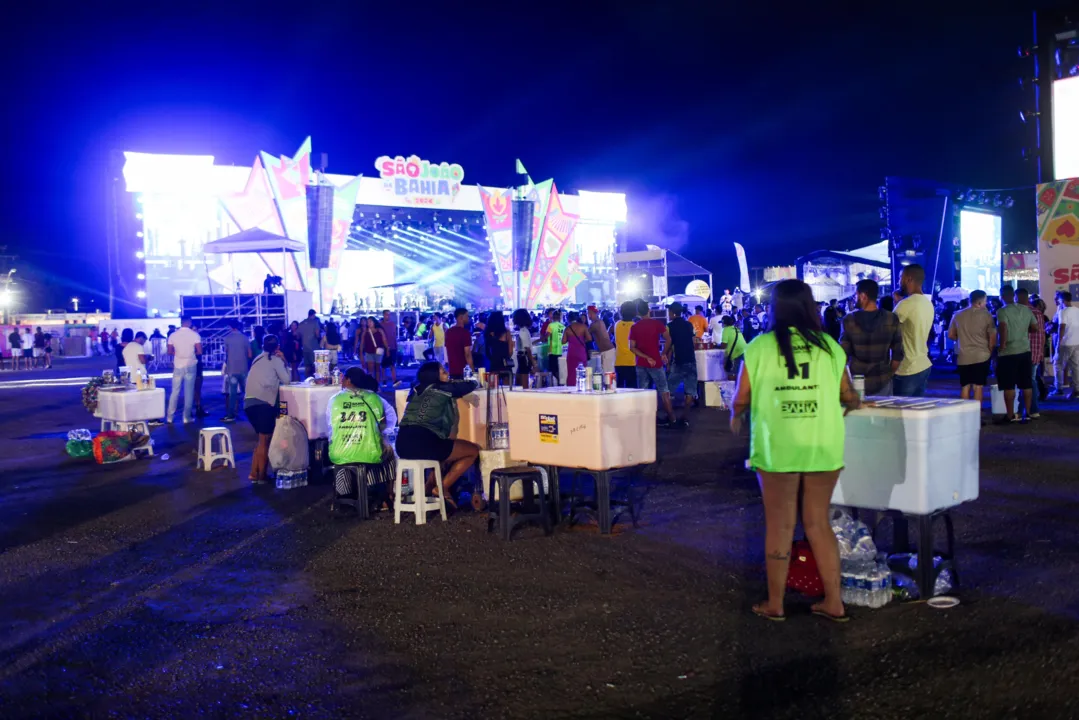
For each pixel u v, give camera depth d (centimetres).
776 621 483
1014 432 1115
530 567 611
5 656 489
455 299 4581
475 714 391
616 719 380
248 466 1091
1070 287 1705
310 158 3625
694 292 4278
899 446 490
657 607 517
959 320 1183
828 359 463
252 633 507
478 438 834
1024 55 1764
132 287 3488
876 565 505
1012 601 496
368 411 795
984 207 2945
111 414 1202
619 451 688
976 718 363
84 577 637
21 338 3875
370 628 506
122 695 430
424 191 3959
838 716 372
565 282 4412
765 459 473
